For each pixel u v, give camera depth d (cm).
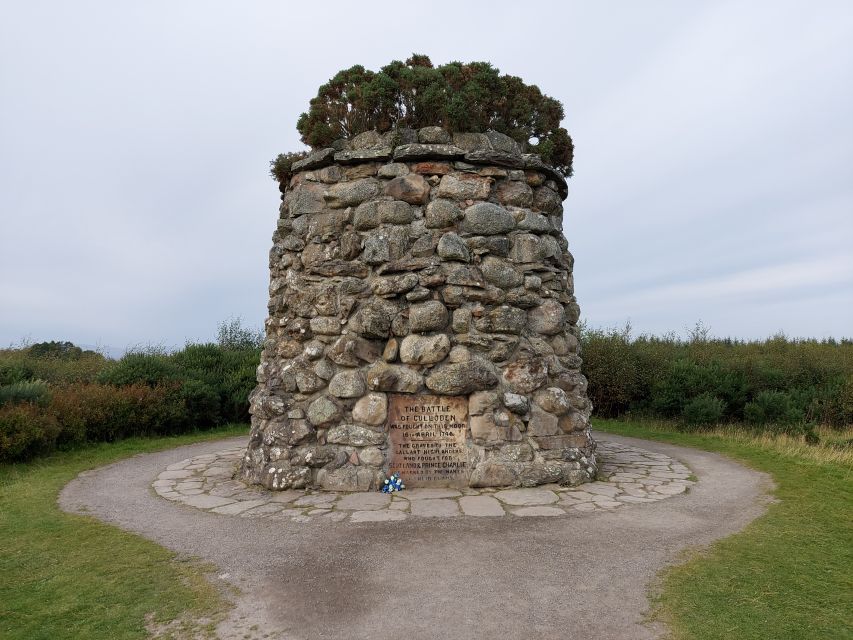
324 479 697
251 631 370
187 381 1299
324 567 464
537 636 358
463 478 707
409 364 715
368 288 741
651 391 1482
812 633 364
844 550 499
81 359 1827
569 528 547
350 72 812
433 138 773
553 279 794
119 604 408
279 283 838
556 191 860
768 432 1185
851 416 1243
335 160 782
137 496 695
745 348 1859
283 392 747
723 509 617
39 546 520
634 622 375
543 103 870
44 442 945
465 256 732
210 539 534
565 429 745
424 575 446
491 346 729
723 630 365
